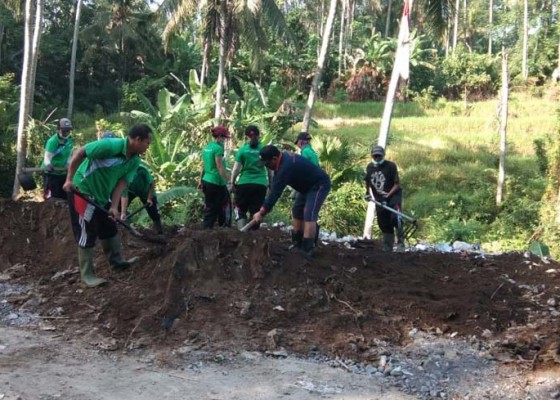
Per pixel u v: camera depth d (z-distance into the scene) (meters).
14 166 17.27
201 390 4.12
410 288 5.94
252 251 5.74
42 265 6.56
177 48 33.00
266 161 6.11
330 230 16.09
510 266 7.10
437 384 4.45
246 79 32.25
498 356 4.87
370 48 37.53
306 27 38.62
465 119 30.47
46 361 4.46
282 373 4.44
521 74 39.53
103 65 34.19
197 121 20.58
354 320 5.25
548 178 16.44
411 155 24.33
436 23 14.59
